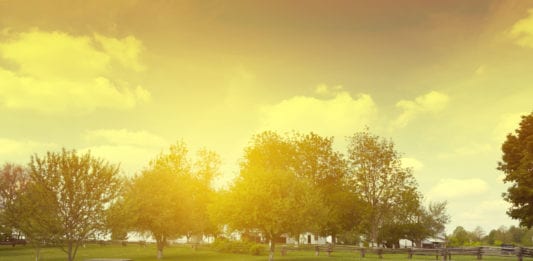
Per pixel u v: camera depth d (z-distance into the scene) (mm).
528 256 41094
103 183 30703
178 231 48469
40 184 29703
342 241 82375
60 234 29094
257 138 71000
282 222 42562
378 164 65312
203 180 71438
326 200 64562
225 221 45844
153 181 48125
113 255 49344
